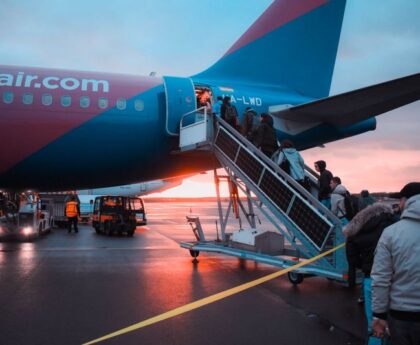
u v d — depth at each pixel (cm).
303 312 709
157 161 1386
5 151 1220
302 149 1557
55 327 604
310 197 890
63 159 1276
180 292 833
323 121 1452
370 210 522
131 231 2269
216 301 772
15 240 1967
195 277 1001
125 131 1299
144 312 686
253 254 1057
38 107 1235
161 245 1777
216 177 1306
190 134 1274
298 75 1614
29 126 1225
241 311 708
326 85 1641
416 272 326
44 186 1415
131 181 1480
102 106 1282
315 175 1202
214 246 1208
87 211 3569
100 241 1948
